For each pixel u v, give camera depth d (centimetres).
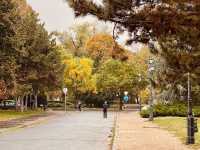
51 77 7875
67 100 10562
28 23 7356
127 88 9512
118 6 1576
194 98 5397
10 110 8238
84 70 9775
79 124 4612
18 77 7050
